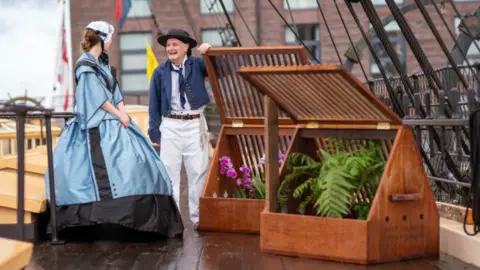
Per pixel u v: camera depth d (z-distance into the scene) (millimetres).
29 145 8867
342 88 3885
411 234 3992
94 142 4816
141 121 13148
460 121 4516
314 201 4594
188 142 5219
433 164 5438
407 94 5770
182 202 7316
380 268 3773
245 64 5176
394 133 4102
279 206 4418
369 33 12211
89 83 4887
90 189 4719
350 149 4645
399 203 3947
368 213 4086
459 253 4012
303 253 4055
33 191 5109
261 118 5238
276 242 4156
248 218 4984
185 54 5227
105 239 4766
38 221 4836
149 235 4914
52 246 4523
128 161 4770
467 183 4629
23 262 2518
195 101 5207
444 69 5672
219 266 3854
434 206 4055
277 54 4887
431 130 5035
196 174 5238
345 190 4129
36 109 3217
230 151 5387
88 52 5000
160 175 4914
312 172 4438
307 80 3928
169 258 4105
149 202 4742
